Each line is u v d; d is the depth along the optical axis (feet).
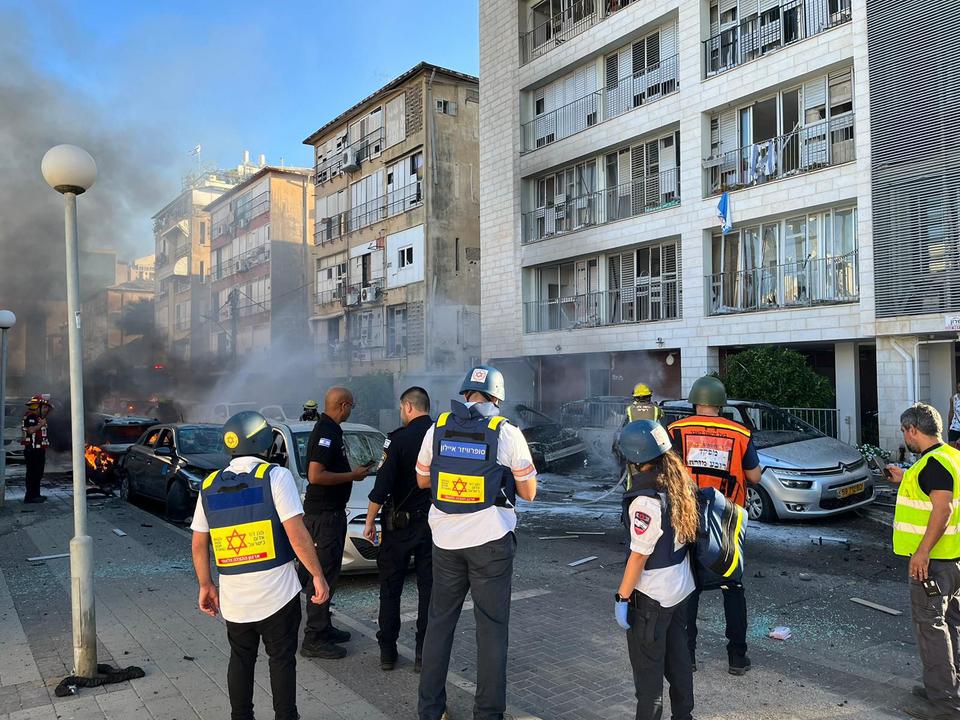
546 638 16.57
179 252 179.22
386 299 99.81
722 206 56.08
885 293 45.96
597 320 70.54
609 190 69.77
